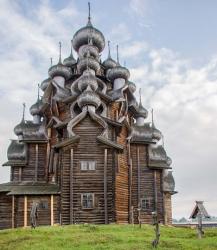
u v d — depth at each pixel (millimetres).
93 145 36750
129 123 46781
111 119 41844
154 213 21547
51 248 19984
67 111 42062
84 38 50188
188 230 29625
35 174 44281
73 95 41125
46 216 35031
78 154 36281
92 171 35875
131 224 34750
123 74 48281
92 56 48281
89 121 37688
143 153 45406
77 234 24359
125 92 46594
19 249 20188
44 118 45875
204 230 30188
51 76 47938
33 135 45156
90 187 35375
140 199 43156
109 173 35875
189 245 20969
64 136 38469
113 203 34875
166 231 28141
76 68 49875
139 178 44031
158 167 44562
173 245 21000
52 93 44844
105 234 24172
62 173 35594
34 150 45219
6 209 37469
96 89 41719
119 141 41344
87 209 34719
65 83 47844
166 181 49844
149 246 20422
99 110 41656
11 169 45125
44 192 35531
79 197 35031
